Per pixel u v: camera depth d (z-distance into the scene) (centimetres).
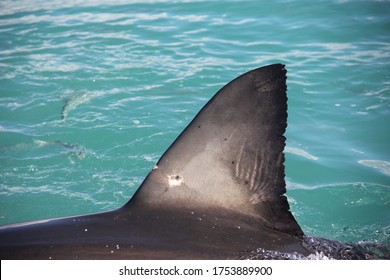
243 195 587
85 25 1664
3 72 1383
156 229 560
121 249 535
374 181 984
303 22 1605
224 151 584
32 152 1091
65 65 1411
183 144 589
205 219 574
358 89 1271
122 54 1463
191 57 1441
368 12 1630
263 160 585
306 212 918
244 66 1385
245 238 565
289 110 1207
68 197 966
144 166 1047
